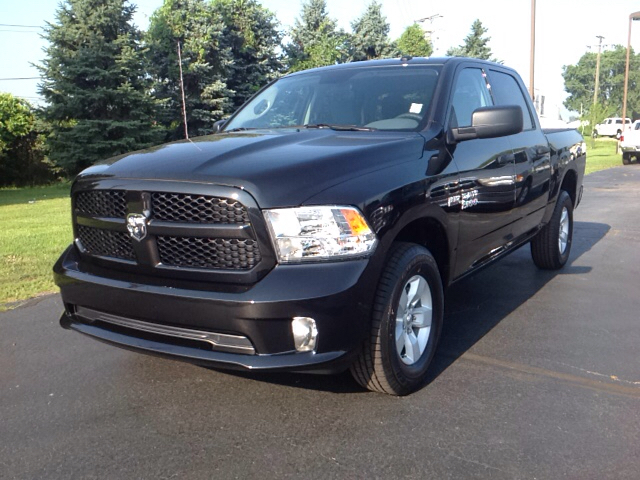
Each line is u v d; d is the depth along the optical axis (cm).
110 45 2556
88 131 2525
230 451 293
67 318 365
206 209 296
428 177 352
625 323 474
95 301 332
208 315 293
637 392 352
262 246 288
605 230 900
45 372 391
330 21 3856
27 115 2702
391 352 325
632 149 2436
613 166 2406
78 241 357
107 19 2567
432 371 385
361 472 274
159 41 2939
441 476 269
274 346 290
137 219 311
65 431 315
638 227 921
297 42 3922
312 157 316
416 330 359
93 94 2506
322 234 291
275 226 287
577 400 342
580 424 314
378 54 4112
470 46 4634
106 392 361
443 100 410
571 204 661
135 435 310
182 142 381
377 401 343
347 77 461
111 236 331
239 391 359
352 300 294
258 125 458
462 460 282
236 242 293
